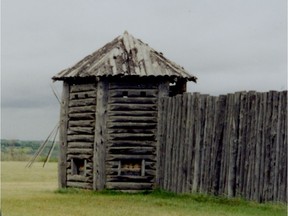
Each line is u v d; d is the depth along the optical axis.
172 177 24.38
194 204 20.69
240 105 21.38
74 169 27.11
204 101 23.06
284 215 18.02
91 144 26.20
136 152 25.66
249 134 20.89
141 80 25.80
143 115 25.72
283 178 19.44
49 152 30.84
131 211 18.55
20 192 26.05
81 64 27.20
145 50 27.17
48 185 31.52
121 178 25.70
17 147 73.25
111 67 25.77
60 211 18.33
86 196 23.83
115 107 25.84
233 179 21.34
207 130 22.75
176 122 24.42
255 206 19.91
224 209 19.36
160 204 20.70
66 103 27.36
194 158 23.22
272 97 20.16
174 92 27.75
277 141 19.80
